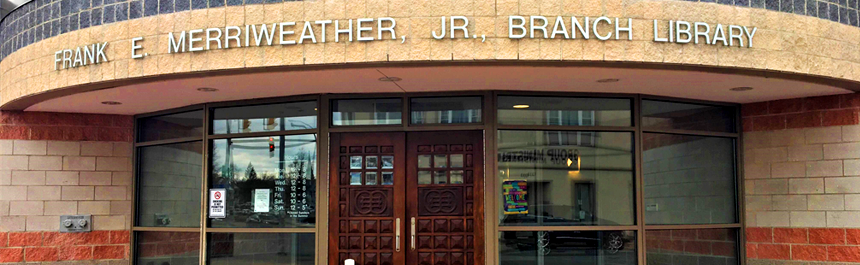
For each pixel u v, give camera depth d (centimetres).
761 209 852
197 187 859
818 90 780
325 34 613
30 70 761
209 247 834
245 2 633
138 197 930
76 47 706
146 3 666
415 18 606
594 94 789
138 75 662
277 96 805
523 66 622
